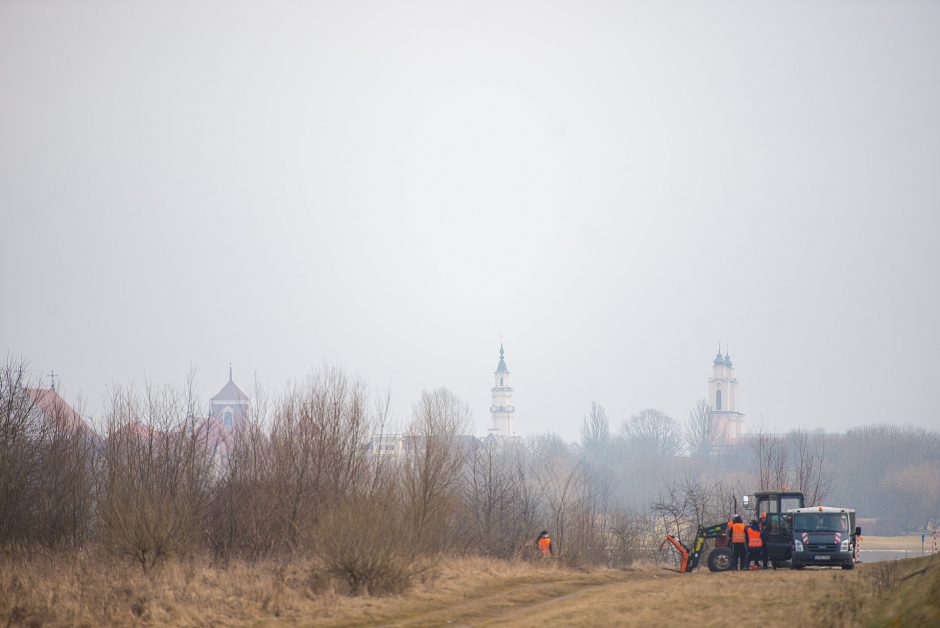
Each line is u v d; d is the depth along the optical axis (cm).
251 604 7738
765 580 9356
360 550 8606
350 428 12106
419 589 8831
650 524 19625
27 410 12744
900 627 5956
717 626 6619
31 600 7912
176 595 8069
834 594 7725
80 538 12194
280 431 12050
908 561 10250
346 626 7188
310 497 11488
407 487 11319
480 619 7569
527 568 11138
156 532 10000
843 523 11288
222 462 12706
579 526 14788
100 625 7138
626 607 7594
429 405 13025
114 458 12131
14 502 11594
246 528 11494
